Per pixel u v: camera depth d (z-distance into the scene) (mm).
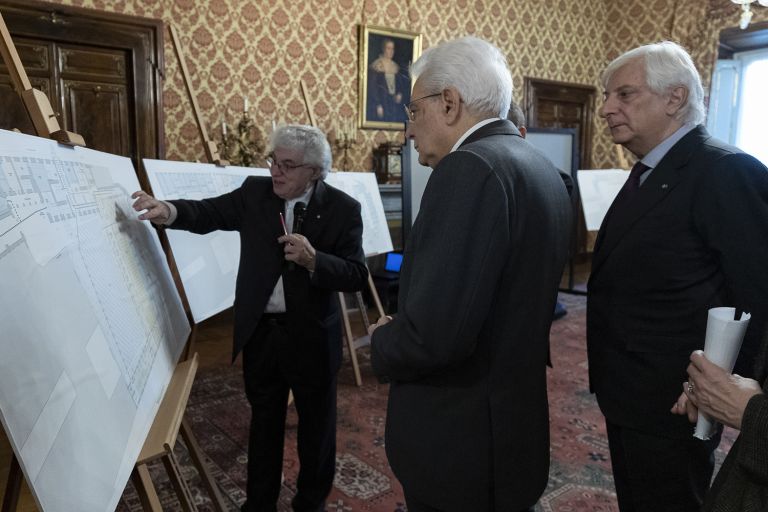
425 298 1008
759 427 815
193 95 2600
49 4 4094
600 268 1581
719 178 1338
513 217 1042
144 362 1271
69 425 844
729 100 7055
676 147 1452
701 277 1408
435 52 1166
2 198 863
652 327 1466
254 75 5219
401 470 1172
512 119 2504
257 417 1946
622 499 1624
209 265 2344
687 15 7020
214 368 3879
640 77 1464
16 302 802
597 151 8281
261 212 1909
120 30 4434
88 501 828
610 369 1549
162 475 2469
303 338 1873
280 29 5332
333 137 5758
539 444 1178
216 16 4965
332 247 1927
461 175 1016
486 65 1132
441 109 1162
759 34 6555
